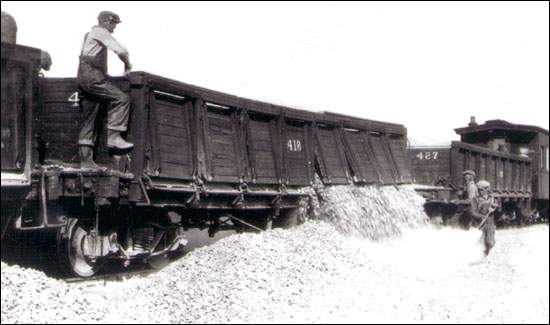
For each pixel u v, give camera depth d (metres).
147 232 10.71
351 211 14.80
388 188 17.42
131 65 10.29
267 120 13.65
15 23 9.08
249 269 9.73
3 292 7.70
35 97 9.35
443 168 21.58
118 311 7.82
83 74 9.92
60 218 9.65
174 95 10.93
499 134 29.06
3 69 8.62
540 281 12.77
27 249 9.84
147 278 9.22
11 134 8.74
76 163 10.45
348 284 10.39
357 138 17.02
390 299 9.80
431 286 11.26
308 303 8.94
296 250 11.41
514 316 9.60
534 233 23.86
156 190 10.17
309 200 14.55
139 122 10.02
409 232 16.83
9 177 8.62
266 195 13.09
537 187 29.53
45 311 7.55
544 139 30.52
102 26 10.22
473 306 9.98
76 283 9.28
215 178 11.66
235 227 13.32
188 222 11.80
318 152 15.24
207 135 11.52
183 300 8.30
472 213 15.64
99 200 9.55
